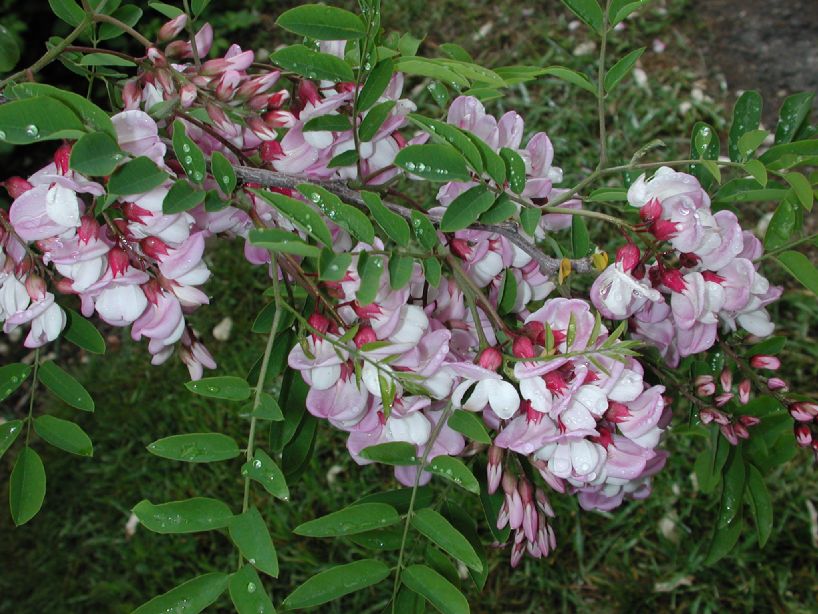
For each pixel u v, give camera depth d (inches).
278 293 14.4
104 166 12.1
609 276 14.4
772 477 36.4
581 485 15.8
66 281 14.6
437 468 14.4
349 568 13.6
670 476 36.9
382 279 13.9
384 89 14.0
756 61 51.1
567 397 13.2
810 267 16.4
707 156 18.3
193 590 12.8
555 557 36.1
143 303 14.2
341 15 12.9
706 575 35.0
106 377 44.5
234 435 40.6
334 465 39.1
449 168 14.1
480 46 53.6
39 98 11.6
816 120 48.3
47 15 53.4
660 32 52.2
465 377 13.9
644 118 47.0
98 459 41.9
